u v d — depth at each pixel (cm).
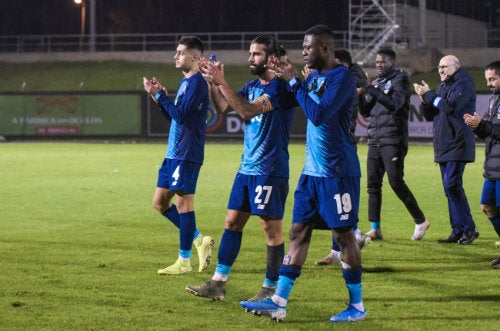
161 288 2053
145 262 2403
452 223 2781
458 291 2019
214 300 1920
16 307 1845
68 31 14338
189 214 2236
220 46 13438
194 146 2219
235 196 1903
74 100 8919
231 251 1916
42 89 11638
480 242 2789
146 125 8762
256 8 14075
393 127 2761
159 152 7169
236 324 1712
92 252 2569
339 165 1703
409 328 1678
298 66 11762
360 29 12050
